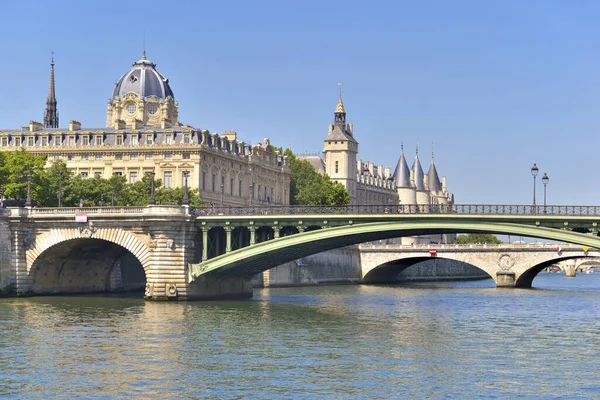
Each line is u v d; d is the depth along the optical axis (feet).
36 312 330.54
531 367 231.71
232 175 629.51
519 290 545.44
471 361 238.89
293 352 248.52
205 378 214.28
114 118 648.79
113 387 205.26
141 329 287.07
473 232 355.56
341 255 623.77
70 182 505.25
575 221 329.93
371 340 272.92
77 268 415.44
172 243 371.35
